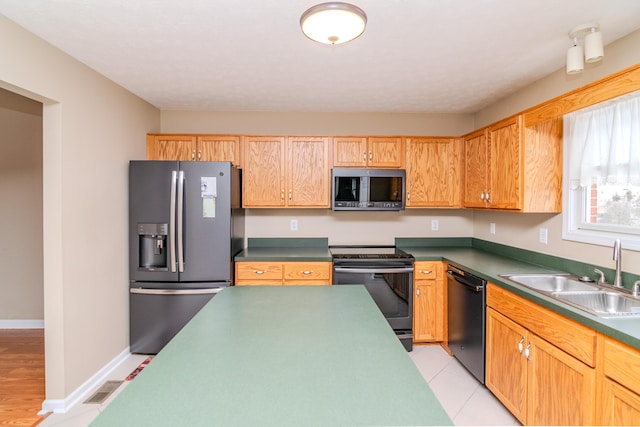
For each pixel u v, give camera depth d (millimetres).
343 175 3264
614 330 1330
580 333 1519
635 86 1557
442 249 3564
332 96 3105
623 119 1886
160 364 1040
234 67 2453
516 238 2971
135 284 2953
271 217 3686
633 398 1267
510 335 2074
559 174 2455
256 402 833
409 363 1056
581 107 1886
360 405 820
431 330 3115
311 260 3086
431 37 2000
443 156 3420
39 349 3105
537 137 2443
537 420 1815
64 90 2219
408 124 3695
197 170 2910
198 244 2930
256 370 1003
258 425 740
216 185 2920
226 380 944
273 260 3074
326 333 1304
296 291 1951
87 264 2443
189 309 2943
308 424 742
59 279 2195
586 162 2111
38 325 3631
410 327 3080
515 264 2711
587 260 2227
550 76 2555
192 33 1965
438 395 2379
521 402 1958
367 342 1219
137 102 3129
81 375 2383
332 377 962
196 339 1240
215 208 2930
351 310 1593
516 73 2555
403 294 3078
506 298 2121
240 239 3424
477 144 3086
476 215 3670
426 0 1629
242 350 1146
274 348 1164
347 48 2152
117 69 2496
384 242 3717
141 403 826
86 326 2434
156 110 3502
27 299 3631
